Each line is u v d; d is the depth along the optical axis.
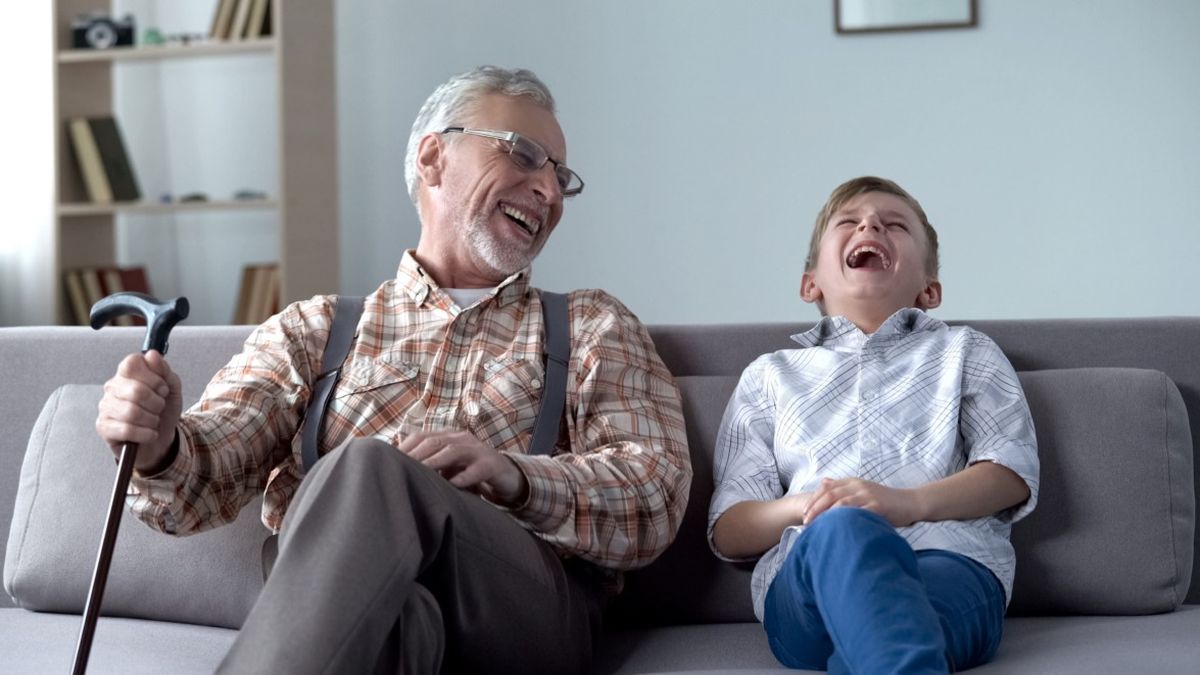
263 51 4.33
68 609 1.81
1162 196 4.30
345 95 4.69
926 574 1.49
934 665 1.21
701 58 4.49
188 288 4.82
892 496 1.60
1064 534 1.75
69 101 4.52
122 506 1.43
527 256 1.95
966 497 1.63
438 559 1.39
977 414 1.74
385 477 1.31
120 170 4.54
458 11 4.61
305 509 1.29
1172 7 4.27
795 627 1.47
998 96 4.35
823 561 1.34
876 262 1.99
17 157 4.84
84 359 2.01
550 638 1.53
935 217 4.39
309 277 4.36
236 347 1.97
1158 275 4.31
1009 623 1.72
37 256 4.85
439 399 1.79
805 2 4.42
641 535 1.65
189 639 1.65
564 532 1.58
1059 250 4.34
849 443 1.76
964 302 4.39
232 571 1.76
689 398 1.90
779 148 4.46
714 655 1.61
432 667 1.36
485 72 2.00
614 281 4.56
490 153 1.93
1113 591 1.72
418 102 4.65
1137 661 1.41
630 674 1.54
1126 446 1.77
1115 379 1.81
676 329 1.98
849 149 4.42
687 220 4.52
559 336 1.84
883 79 4.39
